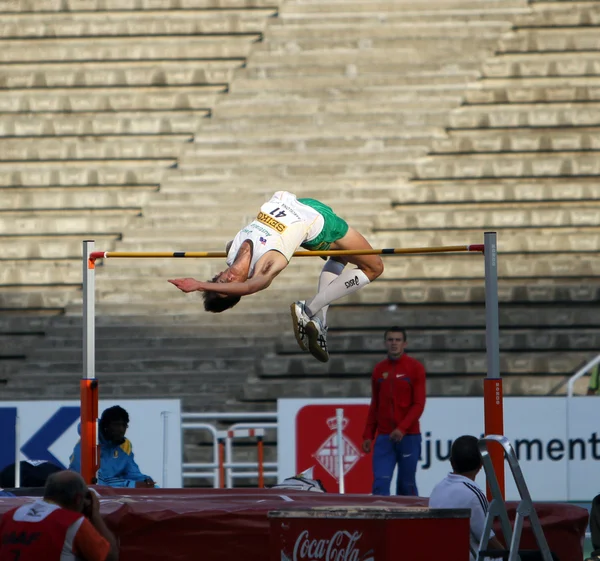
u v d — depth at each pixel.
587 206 52.12
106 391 45.88
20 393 46.28
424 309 49.09
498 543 20.34
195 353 47.47
